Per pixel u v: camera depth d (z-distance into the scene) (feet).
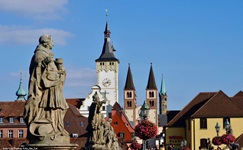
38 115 48.73
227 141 195.21
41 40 49.78
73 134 363.15
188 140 335.06
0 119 358.43
